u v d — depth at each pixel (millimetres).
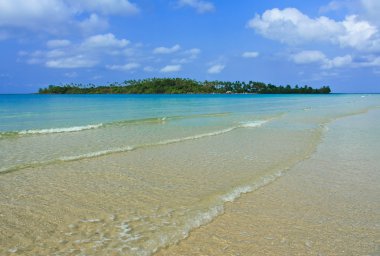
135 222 6996
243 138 18188
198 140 17453
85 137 17953
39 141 16484
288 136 18984
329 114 36031
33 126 22328
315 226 6969
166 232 6543
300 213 7648
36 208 7715
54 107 43938
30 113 33250
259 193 9016
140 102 64875
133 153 13914
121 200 8320
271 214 7582
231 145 15984
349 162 12539
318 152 14391
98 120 26922
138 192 8953
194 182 9938
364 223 7137
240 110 43375
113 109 41969
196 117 31359
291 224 7047
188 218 7238
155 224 6910
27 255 5613
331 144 16375
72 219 7125
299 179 10328
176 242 6160
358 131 21297
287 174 10875
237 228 6816
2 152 13711
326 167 11789
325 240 6344
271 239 6359
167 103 61781
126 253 5715
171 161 12539
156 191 9062
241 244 6141
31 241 6117
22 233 6434
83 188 9219
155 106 51125
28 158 12680
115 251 5773
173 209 7754
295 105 58906
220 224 6996
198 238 6348
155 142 16594
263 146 15766
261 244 6152
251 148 15234
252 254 5785
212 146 15695
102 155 13453
